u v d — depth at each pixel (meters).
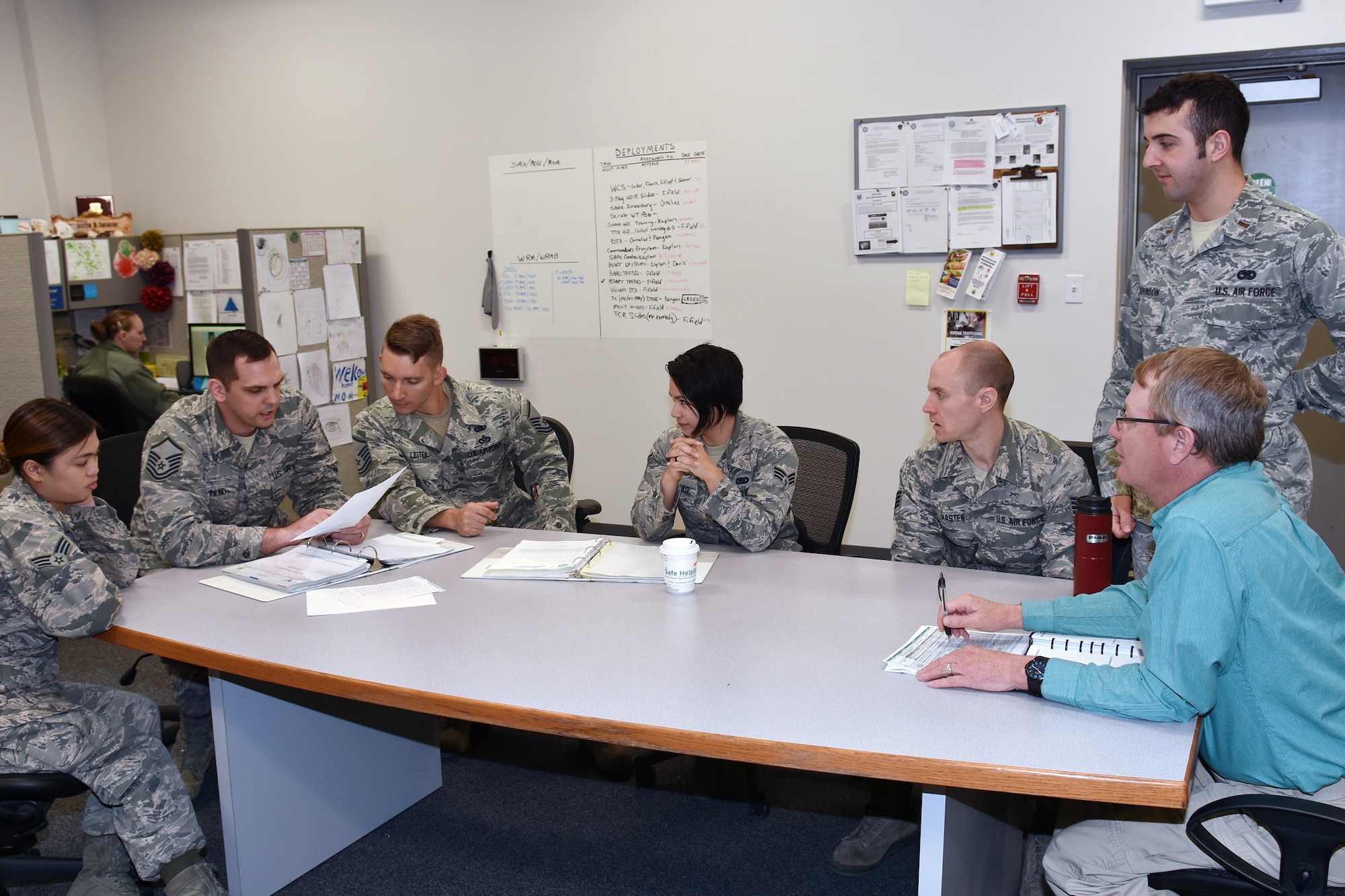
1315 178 3.65
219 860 2.36
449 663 1.74
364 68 5.01
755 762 1.42
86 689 2.09
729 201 4.39
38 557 1.93
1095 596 1.77
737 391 2.38
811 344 4.36
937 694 1.56
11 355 3.58
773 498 2.39
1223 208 2.18
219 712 2.08
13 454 1.99
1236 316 2.18
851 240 4.21
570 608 2.02
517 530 2.68
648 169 4.51
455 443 2.87
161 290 4.98
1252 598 1.40
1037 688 1.51
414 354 2.65
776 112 4.24
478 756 2.89
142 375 4.65
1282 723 1.45
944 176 3.98
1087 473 2.31
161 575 2.34
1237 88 2.11
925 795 1.47
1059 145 3.79
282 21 5.14
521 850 2.39
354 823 2.42
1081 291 3.88
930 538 2.34
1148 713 1.43
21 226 4.73
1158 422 1.49
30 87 5.38
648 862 2.33
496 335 4.98
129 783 1.94
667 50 4.39
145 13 5.46
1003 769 1.32
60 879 2.04
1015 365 4.03
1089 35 3.72
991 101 3.90
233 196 5.48
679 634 1.85
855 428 4.35
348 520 2.27
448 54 4.82
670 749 1.46
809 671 1.66
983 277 3.98
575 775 2.77
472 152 4.86
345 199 5.19
